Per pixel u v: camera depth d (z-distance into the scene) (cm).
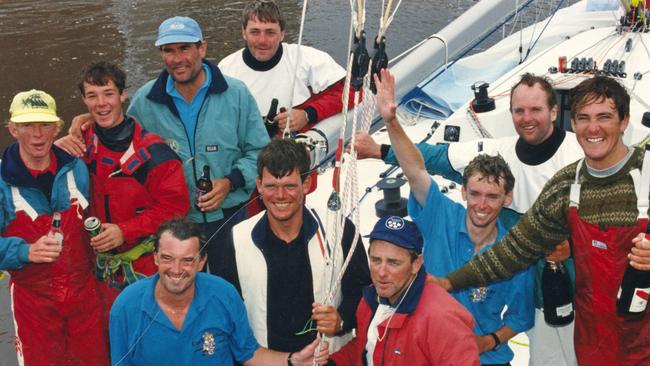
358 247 291
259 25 421
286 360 288
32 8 1170
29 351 347
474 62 662
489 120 462
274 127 420
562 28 677
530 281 288
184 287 271
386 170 469
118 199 342
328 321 273
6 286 579
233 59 441
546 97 318
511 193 289
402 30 988
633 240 242
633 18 570
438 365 241
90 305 347
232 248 292
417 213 315
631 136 412
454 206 304
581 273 262
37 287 339
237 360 295
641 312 254
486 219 286
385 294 245
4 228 333
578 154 322
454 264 300
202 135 363
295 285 289
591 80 248
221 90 362
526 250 275
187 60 347
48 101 322
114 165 339
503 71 626
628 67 512
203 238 285
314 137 420
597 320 262
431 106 561
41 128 319
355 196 274
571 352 316
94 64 333
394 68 516
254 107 376
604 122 242
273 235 288
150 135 345
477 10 575
